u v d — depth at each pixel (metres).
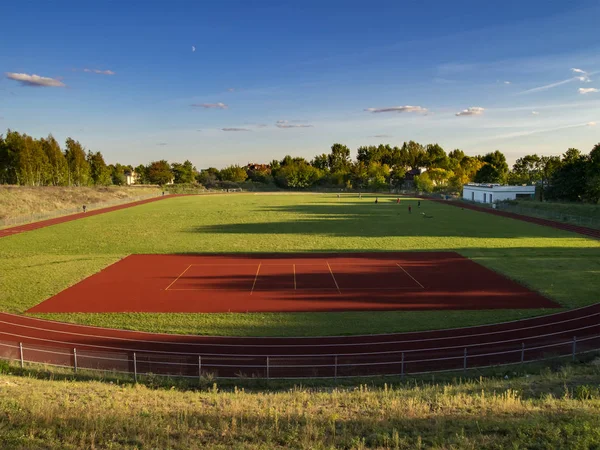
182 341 25.06
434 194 150.75
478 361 22.44
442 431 13.29
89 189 128.88
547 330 26.70
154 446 12.37
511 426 13.35
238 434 13.28
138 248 53.88
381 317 29.06
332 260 47.12
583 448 11.65
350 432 13.38
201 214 91.81
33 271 41.66
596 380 18.64
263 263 45.69
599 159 91.06
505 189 111.75
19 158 136.00
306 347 24.23
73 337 25.56
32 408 14.62
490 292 34.69
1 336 25.67
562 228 69.75
